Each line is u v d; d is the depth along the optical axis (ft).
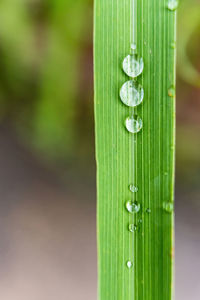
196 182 1.07
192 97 1.02
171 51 0.49
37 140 1.01
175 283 0.95
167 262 0.49
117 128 0.49
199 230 1.05
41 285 0.96
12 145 1.17
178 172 1.07
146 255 0.49
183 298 0.93
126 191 0.49
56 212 1.11
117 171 0.49
